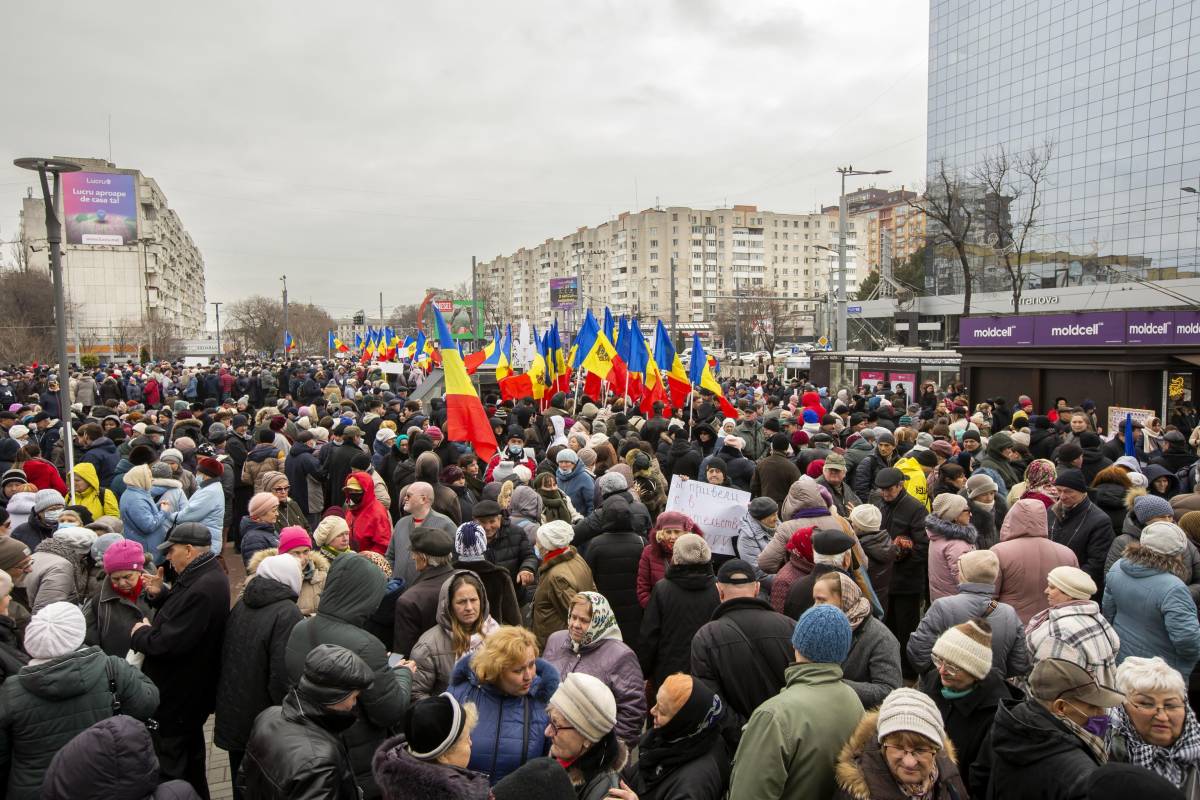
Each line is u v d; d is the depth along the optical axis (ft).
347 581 13.53
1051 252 186.09
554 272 511.40
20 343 156.76
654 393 48.57
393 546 21.49
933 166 224.53
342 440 35.78
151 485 25.99
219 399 87.45
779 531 20.04
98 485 29.68
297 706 11.22
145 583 17.04
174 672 15.42
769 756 10.80
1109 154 173.58
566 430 42.96
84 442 36.65
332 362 188.65
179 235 394.73
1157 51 162.71
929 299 211.41
